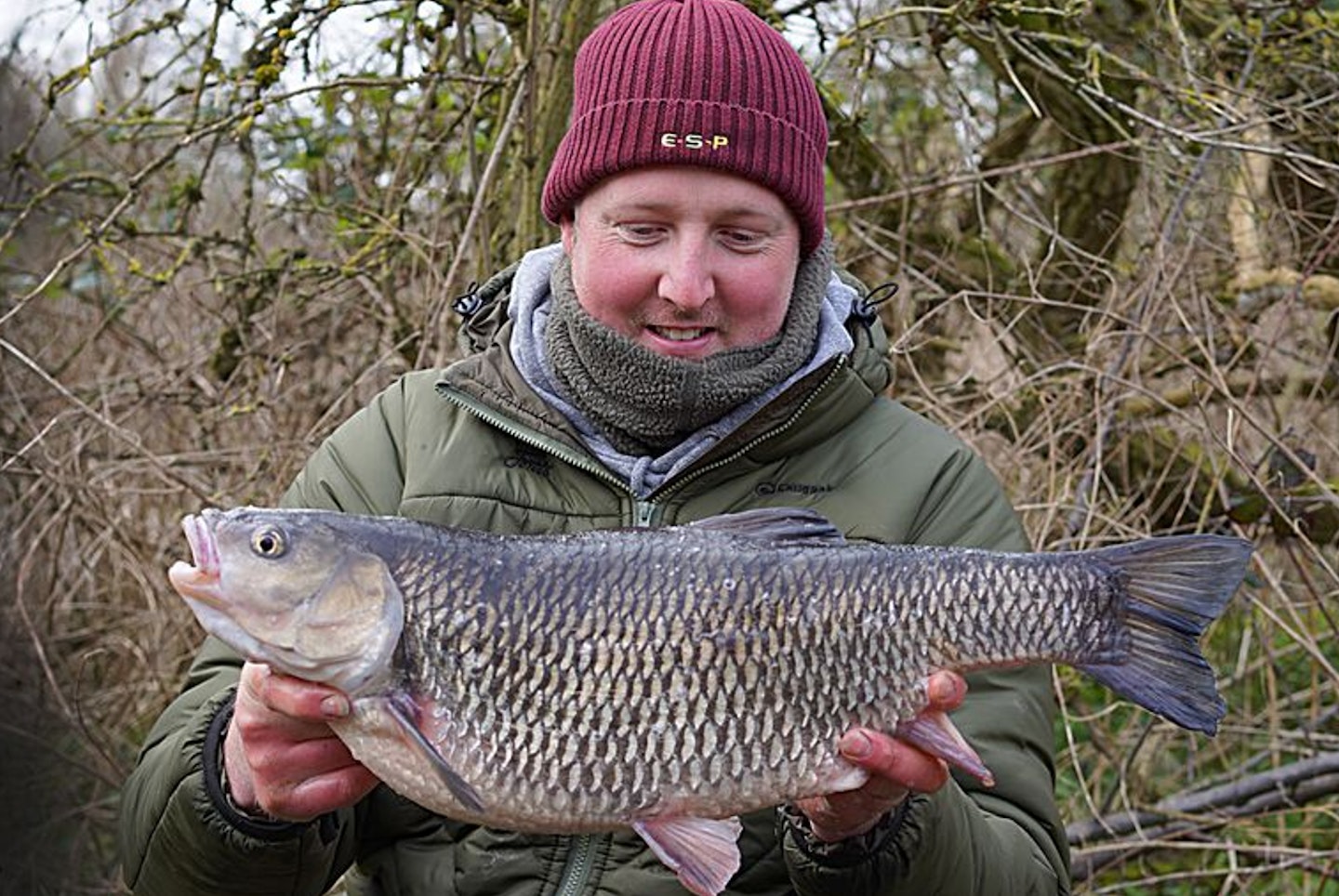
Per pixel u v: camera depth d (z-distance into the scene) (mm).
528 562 1153
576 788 1141
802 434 1354
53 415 2844
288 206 2781
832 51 2555
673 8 1331
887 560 1173
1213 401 2525
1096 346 2412
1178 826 2438
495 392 1361
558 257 1435
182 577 1133
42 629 2713
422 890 1313
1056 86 2738
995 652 1174
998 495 1384
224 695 1276
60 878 2629
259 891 1251
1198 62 2709
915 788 1149
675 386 1310
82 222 2625
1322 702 2816
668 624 1141
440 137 2547
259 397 2664
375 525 1155
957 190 3061
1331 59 2564
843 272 1500
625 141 1304
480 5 2428
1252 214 2584
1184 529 2475
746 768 1145
